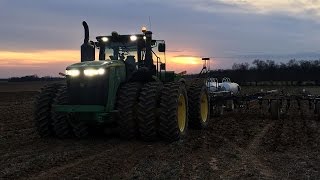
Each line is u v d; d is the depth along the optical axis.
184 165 7.68
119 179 6.70
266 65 67.69
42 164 7.82
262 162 7.94
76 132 10.44
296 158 8.25
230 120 15.12
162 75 12.08
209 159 8.22
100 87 9.85
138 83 10.62
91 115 9.72
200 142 10.27
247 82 61.69
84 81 9.95
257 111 18.45
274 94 19.25
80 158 8.39
